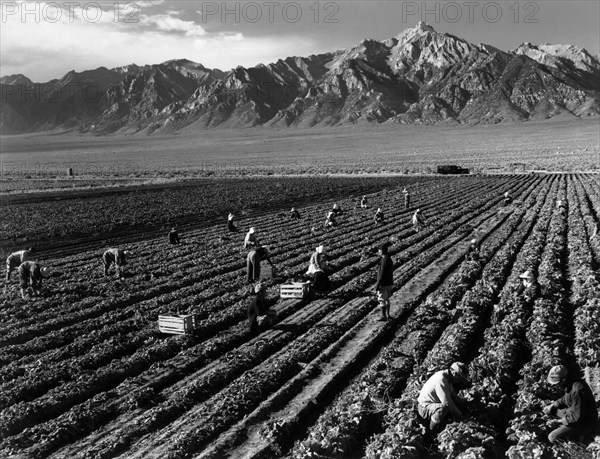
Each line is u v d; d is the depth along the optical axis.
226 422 13.71
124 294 25.86
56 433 13.22
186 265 31.92
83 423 13.80
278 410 14.27
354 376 16.38
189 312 22.00
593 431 12.55
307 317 21.39
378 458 11.73
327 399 14.99
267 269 29.73
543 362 15.74
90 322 21.47
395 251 34.25
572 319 19.84
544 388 14.28
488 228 41.91
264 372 16.11
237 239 41.25
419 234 39.34
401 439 11.96
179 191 82.62
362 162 146.75
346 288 25.09
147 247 39.00
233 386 15.41
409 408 13.47
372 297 23.83
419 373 15.53
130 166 162.75
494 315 20.17
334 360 17.23
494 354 16.09
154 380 16.27
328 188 82.62
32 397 15.63
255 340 19.27
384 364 16.61
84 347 19.03
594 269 26.75
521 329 18.53
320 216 53.22
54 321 21.91
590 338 17.14
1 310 23.84
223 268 30.41
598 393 14.43
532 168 107.62
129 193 80.81
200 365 17.50
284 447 12.77
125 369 17.00
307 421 13.91
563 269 27.61
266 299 23.47
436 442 12.40
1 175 130.88
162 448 12.62
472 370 15.24
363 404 13.98
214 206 63.38
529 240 35.84
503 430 12.96
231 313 21.72
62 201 71.25
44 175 128.88
